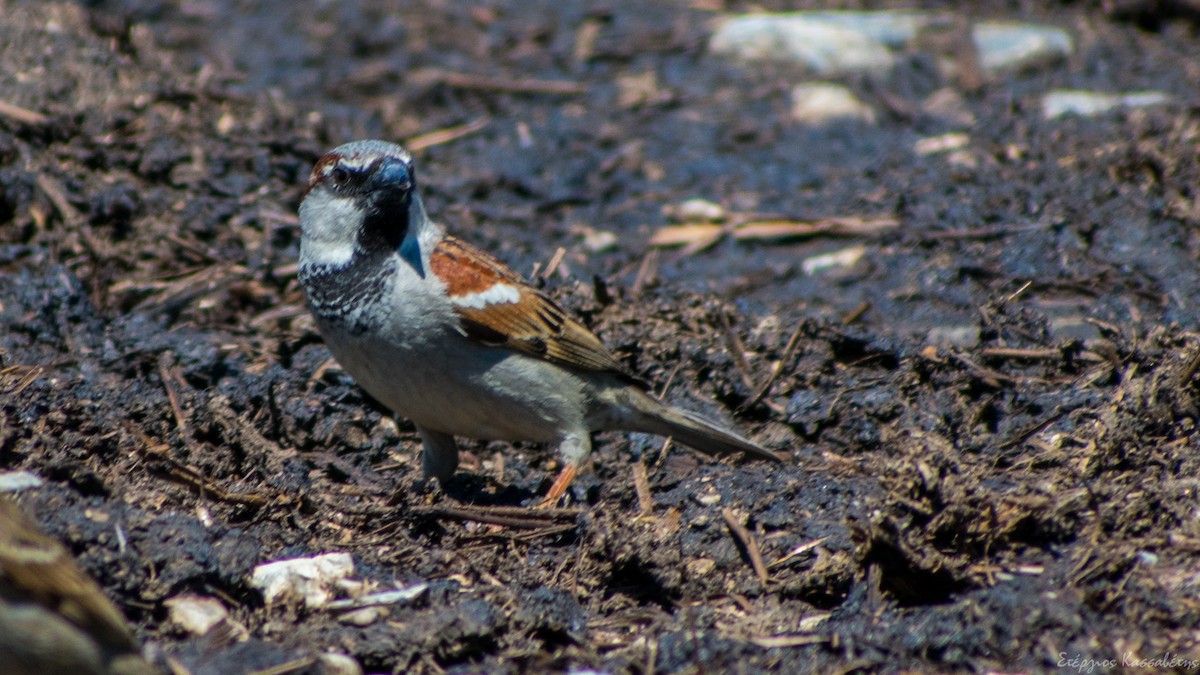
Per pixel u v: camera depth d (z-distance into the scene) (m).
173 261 12.62
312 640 7.01
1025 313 11.58
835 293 12.95
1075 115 16.05
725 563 8.21
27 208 12.68
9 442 8.29
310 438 10.02
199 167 13.88
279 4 20.53
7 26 15.27
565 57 19.27
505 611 7.46
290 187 13.97
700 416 9.73
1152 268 12.50
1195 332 11.19
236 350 11.24
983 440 9.73
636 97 17.89
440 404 9.17
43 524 7.23
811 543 8.35
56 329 11.23
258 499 8.44
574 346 9.38
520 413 9.30
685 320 11.66
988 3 21.03
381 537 8.40
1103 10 20.59
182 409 9.64
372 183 8.80
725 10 21.02
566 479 9.37
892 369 10.98
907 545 7.75
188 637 7.02
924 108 17.28
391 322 8.87
